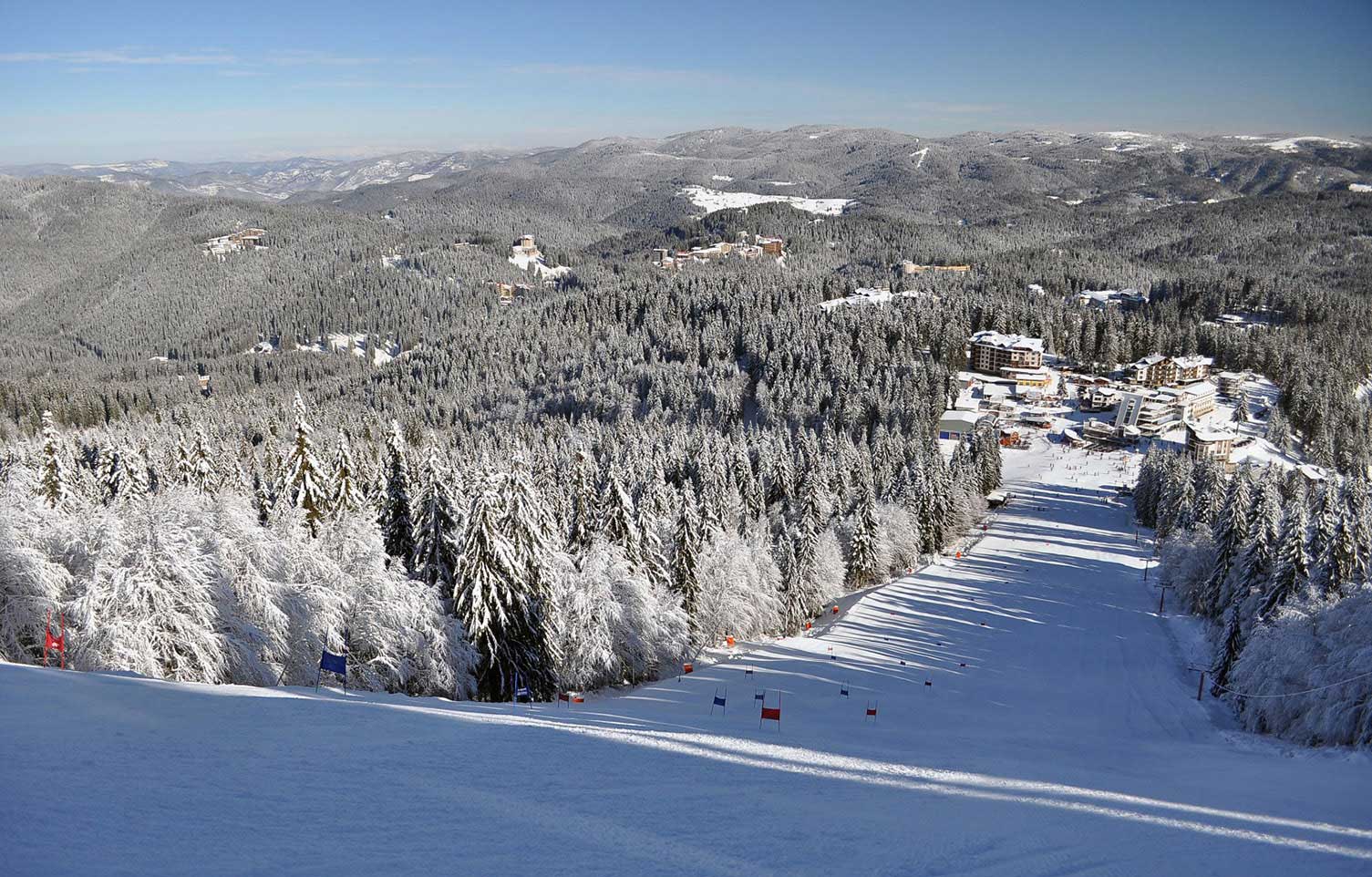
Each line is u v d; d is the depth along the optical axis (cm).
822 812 1545
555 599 4681
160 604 3166
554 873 1091
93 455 11988
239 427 18062
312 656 3622
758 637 6912
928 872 1204
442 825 1261
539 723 2383
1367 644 3869
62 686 1997
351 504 5694
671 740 2248
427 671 3866
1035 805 1778
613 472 5803
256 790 1347
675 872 1130
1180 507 10338
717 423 16900
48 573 3125
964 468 12469
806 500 9106
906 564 9600
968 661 6175
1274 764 3081
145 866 1002
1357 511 6850
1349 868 1370
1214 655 5772
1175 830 1592
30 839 1041
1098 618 7456
